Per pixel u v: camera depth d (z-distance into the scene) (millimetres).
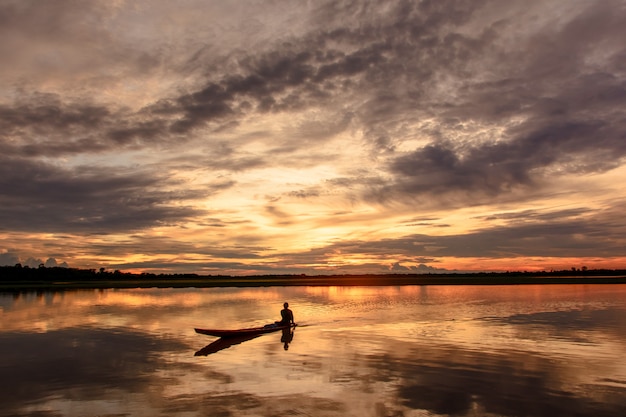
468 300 45281
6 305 42438
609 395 12797
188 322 29312
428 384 13852
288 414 11250
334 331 24797
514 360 17188
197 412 11445
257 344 20984
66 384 14227
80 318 31641
